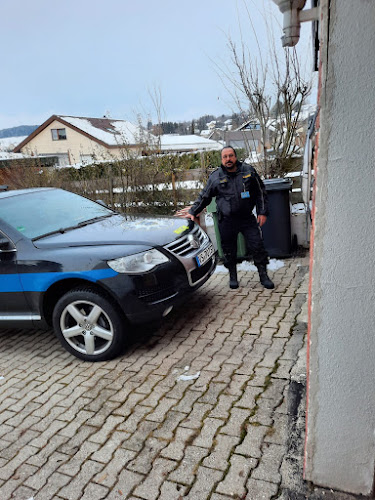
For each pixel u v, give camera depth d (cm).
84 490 208
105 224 402
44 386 318
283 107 686
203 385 284
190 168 863
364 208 135
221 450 221
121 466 221
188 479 204
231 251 453
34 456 240
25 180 1047
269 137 748
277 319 370
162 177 819
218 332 361
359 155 131
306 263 517
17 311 362
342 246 142
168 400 273
